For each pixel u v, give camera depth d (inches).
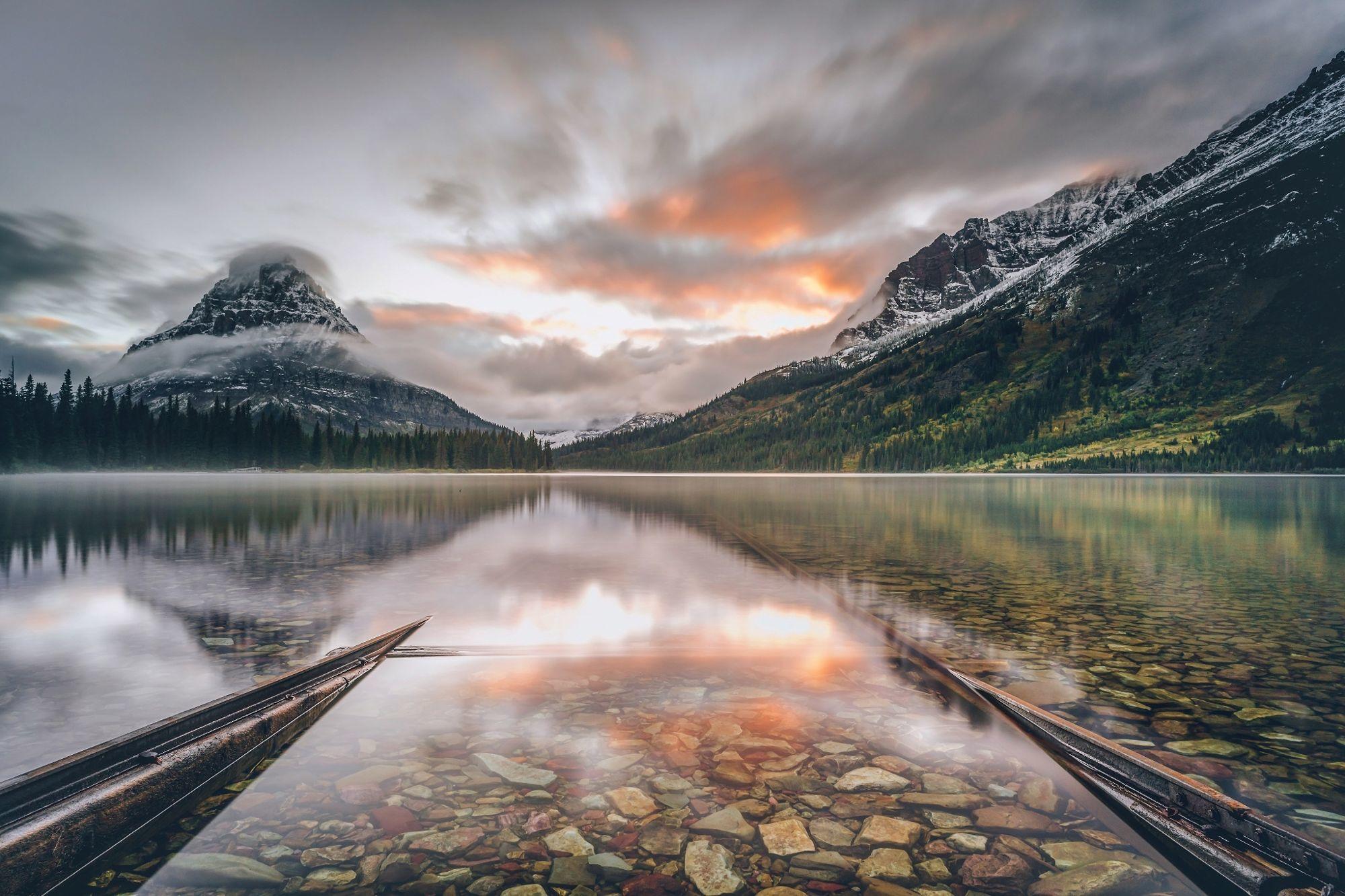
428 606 414.3
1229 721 228.2
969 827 157.6
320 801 168.6
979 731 217.0
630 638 338.3
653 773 186.1
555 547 727.7
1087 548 753.0
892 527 1022.4
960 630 360.8
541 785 178.4
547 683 266.1
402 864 141.2
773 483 4143.7
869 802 170.4
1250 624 376.5
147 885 132.8
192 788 172.4
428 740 208.4
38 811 139.7
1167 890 133.0
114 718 220.8
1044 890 133.3
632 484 3806.6
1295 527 1037.2
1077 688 263.0
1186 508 1547.7
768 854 146.8
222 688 252.1
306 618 379.9
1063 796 173.6
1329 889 129.0
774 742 207.8
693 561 623.5
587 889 132.8
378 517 1145.4
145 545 730.2
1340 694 256.8
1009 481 4685.0
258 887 132.4
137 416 5689.0
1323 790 177.3
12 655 296.8
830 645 326.6
